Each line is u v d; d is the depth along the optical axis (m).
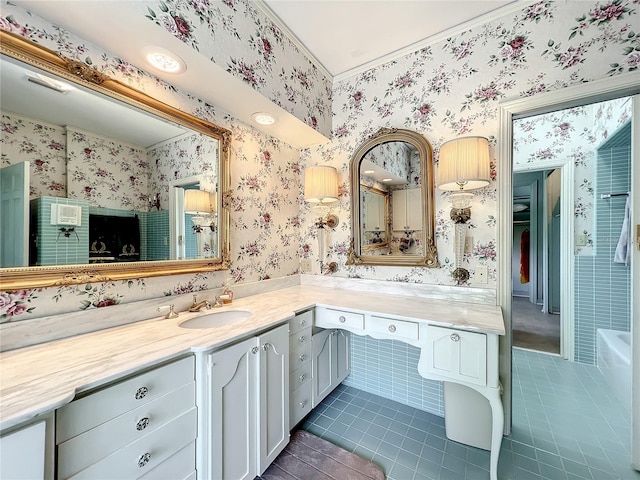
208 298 1.51
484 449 1.40
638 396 1.25
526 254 5.52
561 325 2.52
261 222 1.88
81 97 1.04
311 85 1.83
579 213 2.42
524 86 1.42
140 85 1.21
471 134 1.55
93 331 1.07
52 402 0.60
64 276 0.99
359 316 1.43
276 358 1.27
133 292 1.21
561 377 2.13
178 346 0.92
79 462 0.68
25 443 0.58
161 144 1.31
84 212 1.06
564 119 2.49
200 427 0.96
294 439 1.48
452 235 1.61
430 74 1.67
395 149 1.79
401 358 1.83
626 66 1.21
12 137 0.89
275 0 1.38
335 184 1.91
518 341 2.91
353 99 1.98
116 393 0.75
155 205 1.29
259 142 1.87
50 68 0.94
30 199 0.93
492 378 1.10
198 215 1.47
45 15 0.92
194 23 1.10
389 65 1.82
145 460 0.81
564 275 2.49
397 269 1.81
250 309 1.42
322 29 1.58
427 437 1.50
